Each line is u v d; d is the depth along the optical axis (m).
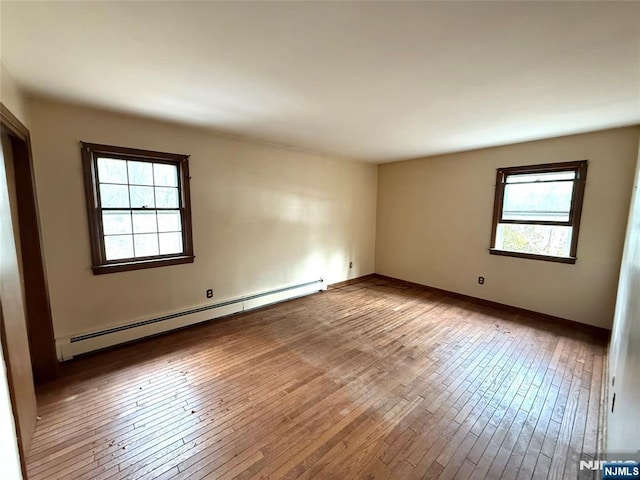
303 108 2.62
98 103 2.52
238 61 1.80
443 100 2.41
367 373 2.54
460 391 2.30
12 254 1.77
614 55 1.67
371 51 1.67
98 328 2.87
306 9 1.30
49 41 1.56
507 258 4.08
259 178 3.98
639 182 2.10
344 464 1.63
